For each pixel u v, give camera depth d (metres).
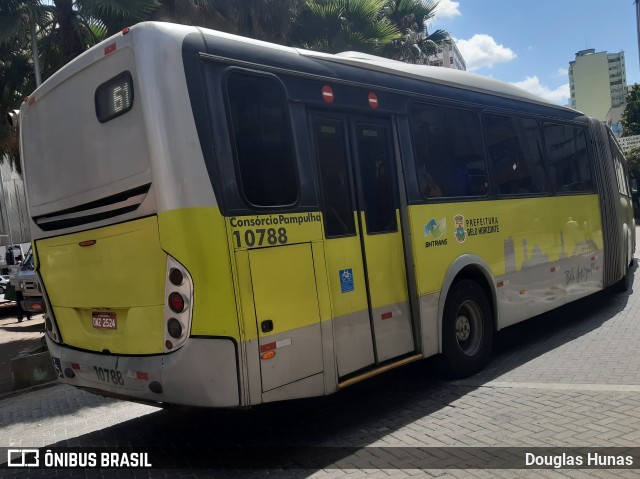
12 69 12.18
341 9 15.05
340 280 4.79
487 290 6.66
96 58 4.39
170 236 3.89
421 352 5.53
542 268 7.56
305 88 4.78
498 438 4.45
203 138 3.99
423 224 5.70
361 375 4.84
